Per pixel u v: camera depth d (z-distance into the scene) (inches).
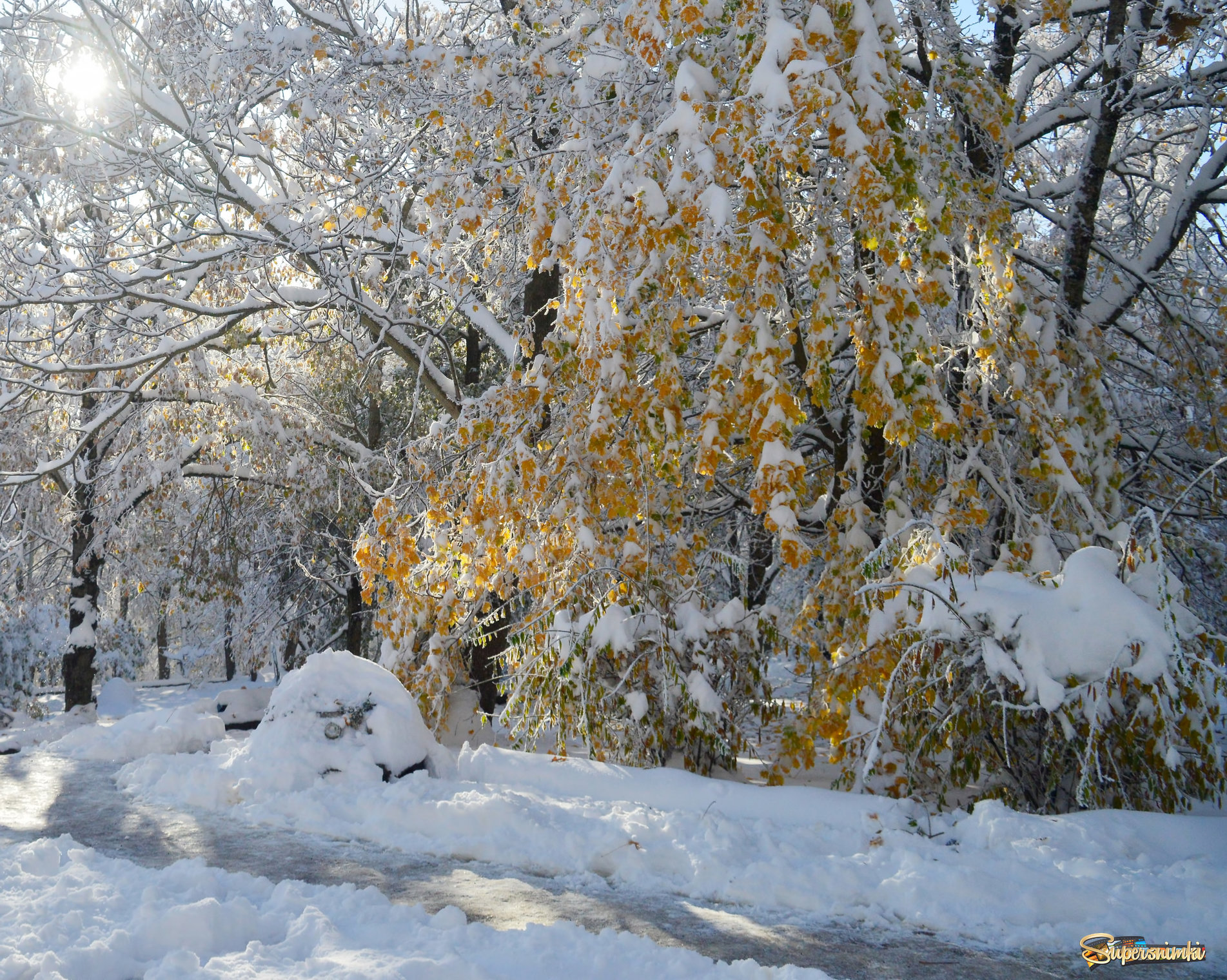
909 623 299.7
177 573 868.0
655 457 311.1
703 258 277.9
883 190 264.8
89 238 522.0
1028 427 334.0
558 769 310.8
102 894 198.5
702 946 184.1
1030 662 270.5
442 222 387.5
